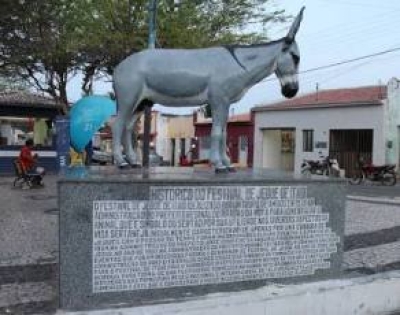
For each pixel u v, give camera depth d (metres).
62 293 5.50
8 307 5.52
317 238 6.70
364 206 13.91
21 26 11.45
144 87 6.63
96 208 5.57
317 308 6.19
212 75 6.58
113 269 5.64
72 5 14.63
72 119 11.33
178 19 16.05
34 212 11.98
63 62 19.86
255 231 6.29
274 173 7.12
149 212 5.75
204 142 46.88
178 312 5.38
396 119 32.38
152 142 53.28
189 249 5.95
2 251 8.01
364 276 6.95
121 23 16.36
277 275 6.46
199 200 5.96
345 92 37.50
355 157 33.69
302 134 36.81
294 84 6.86
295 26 6.82
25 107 27.58
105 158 35.62
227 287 6.16
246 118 42.78
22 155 18.44
